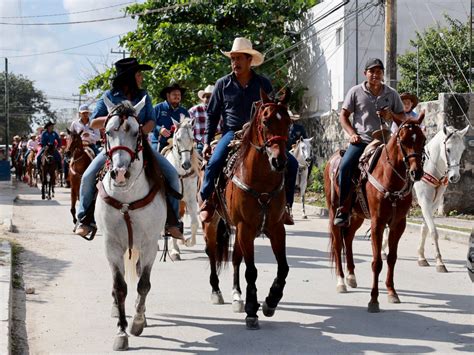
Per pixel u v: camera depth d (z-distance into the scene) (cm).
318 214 1936
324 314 765
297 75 2741
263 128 658
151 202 653
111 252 654
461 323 726
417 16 2425
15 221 1647
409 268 1070
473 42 2277
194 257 1147
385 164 781
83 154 1475
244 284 934
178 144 1142
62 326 708
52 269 1029
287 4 2659
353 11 2114
